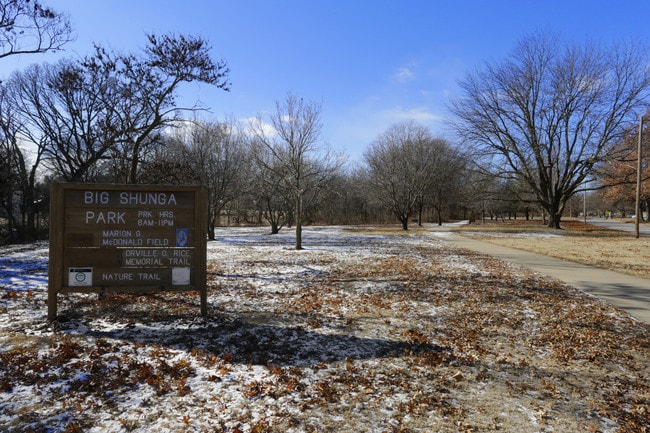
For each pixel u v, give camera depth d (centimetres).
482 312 742
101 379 424
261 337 577
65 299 766
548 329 650
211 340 558
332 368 475
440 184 4972
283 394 404
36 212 3169
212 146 2744
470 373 471
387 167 3981
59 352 492
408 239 2750
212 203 2664
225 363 479
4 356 471
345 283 1009
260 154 2491
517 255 1773
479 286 985
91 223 626
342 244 2292
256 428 340
